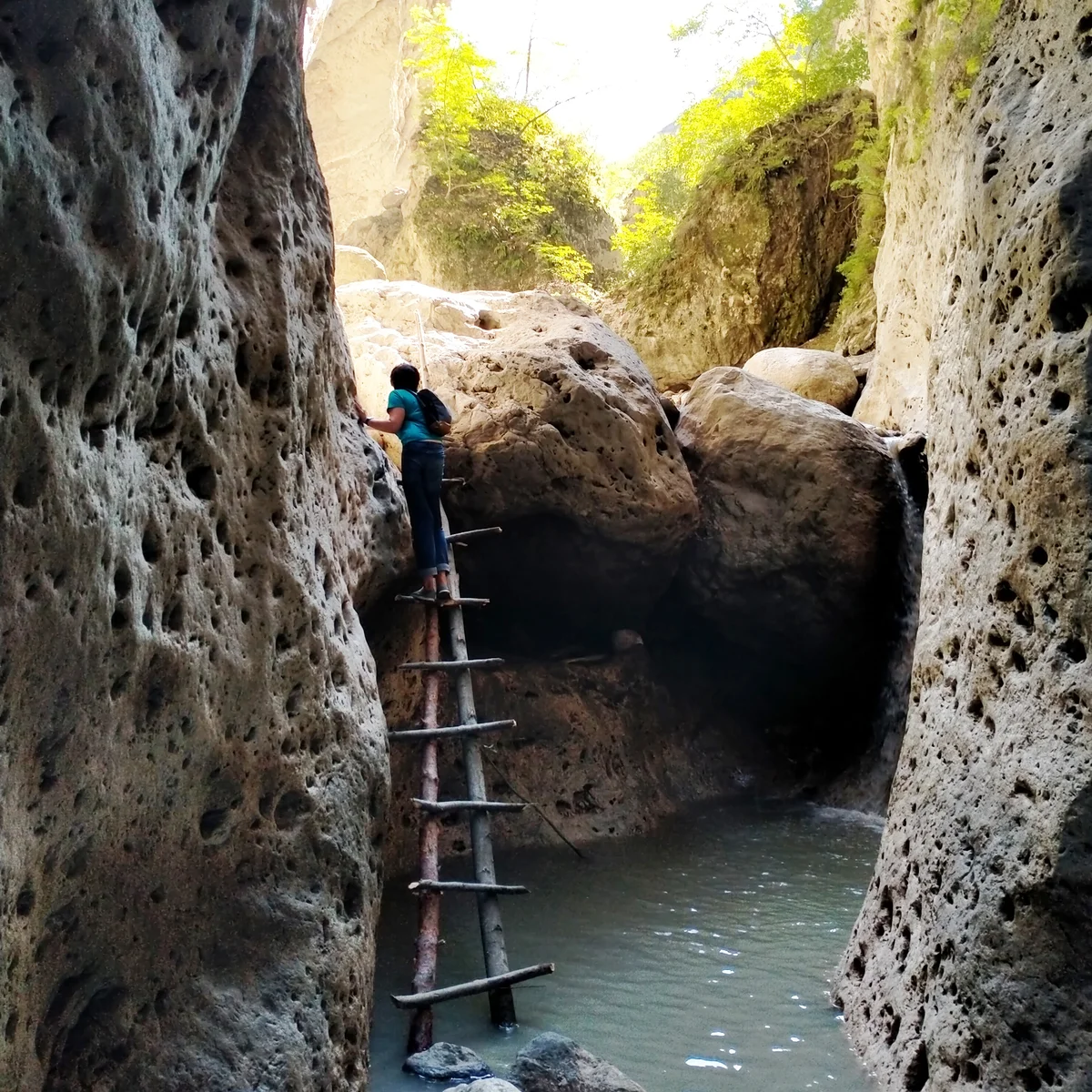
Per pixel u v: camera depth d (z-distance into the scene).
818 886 7.32
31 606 2.91
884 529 9.33
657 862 7.89
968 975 3.83
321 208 5.15
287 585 4.35
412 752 7.88
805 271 15.56
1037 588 3.87
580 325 9.21
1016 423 4.10
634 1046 4.85
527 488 8.12
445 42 17.81
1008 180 4.44
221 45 3.71
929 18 10.86
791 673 9.95
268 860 4.12
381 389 8.38
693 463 9.61
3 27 2.78
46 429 2.92
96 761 3.27
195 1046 3.64
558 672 9.25
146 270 3.21
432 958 4.96
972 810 4.09
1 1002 2.91
